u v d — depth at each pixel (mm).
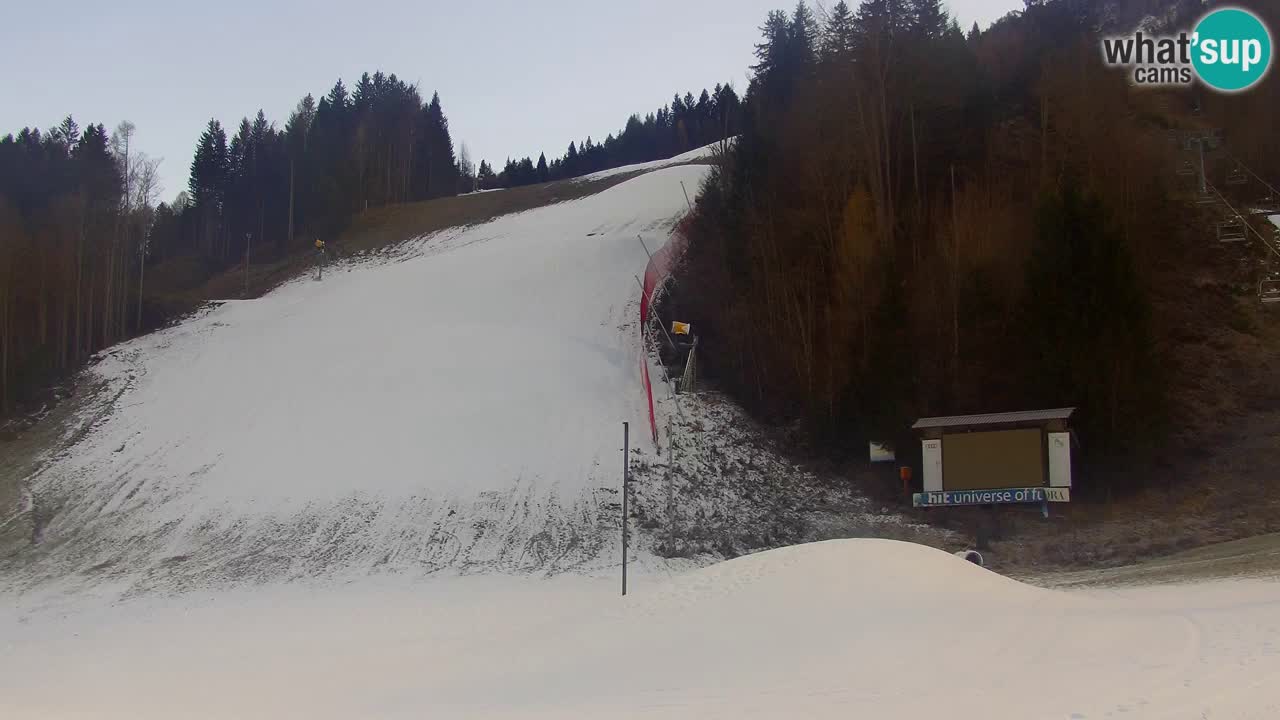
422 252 67062
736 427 37562
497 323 46375
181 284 72625
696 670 12914
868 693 10688
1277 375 34094
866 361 36688
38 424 39938
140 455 35531
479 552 28078
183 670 18719
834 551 17562
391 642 20219
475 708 11977
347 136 95812
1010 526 29578
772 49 69750
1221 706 8734
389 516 29984
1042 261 34812
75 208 54875
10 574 28000
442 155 111562
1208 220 43719
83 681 18078
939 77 48125
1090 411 31750
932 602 15445
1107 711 8984
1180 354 35812
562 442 34406
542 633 17656
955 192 42656
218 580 26688
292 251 78250
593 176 96062
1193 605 16453
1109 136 43281
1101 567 24812
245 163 101312
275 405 38375
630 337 44750
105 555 28891
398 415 36375
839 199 44500
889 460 34750
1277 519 26188
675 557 28016
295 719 12211
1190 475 30516
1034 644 12805
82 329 51500
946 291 38031
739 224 47531
